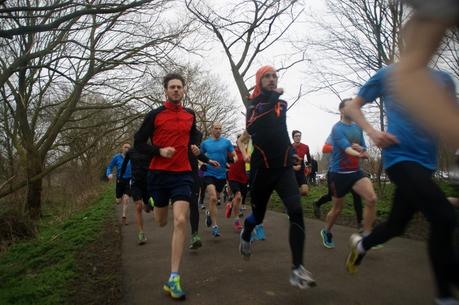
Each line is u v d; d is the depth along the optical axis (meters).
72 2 6.38
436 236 2.50
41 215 15.07
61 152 19.98
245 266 4.86
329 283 4.08
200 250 5.88
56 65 12.09
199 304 3.74
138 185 6.74
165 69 12.31
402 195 2.95
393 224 3.10
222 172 7.54
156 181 4.27
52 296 4.25
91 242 7.07
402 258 4.84
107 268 5.23
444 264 2.45
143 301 3.91
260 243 6.13
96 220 10.01
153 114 4.30
